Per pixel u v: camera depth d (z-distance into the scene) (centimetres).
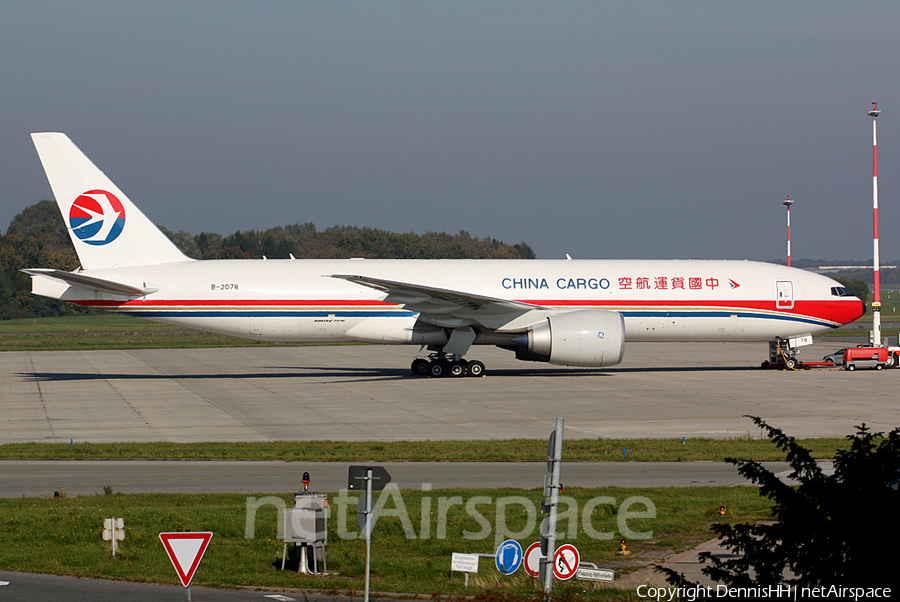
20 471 8931
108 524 5881
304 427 11825
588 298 17462
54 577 5350
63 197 16838
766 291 18100
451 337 17088
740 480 8294
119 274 16762
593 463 9244
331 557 5847
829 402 13900
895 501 3753
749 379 17412
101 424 12231
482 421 12244
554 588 5125
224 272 17038
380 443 10344
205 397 15112
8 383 17650
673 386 16175
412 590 5119
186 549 4572
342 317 17025
